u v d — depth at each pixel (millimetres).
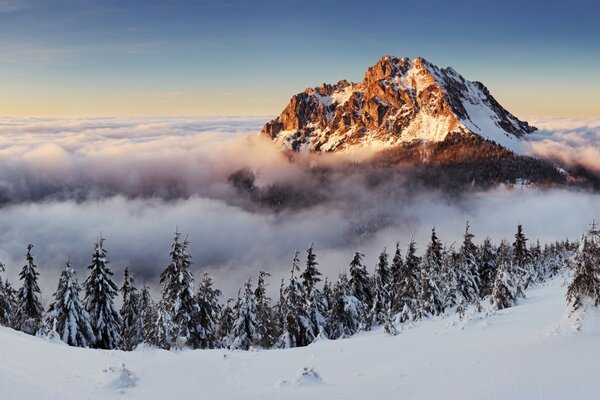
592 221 21000
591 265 20453
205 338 43406
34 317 44219
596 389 12961
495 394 13703
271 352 27422
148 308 48625
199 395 15125
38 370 14297
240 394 15711
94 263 42531
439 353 21359
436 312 49406
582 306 20453
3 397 11109
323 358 24141
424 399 14414
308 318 49406
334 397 15203
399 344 26406
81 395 12914
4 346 16875
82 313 39781
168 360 19375
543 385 13898
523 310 28172
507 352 18703
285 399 15047
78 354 18109
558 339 18891
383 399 14812
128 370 15828
